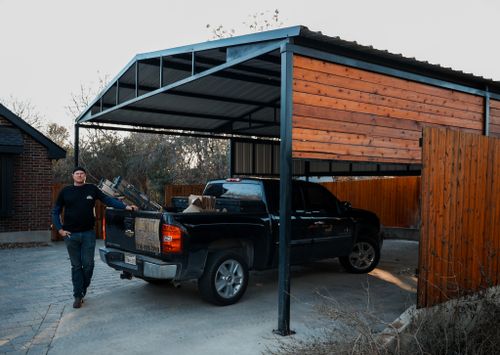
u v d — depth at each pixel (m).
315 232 7.82
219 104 11.22
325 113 5.62
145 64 8.82
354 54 5.89
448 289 5.38
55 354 4.62
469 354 4.34
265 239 7.01
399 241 14.43
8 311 6.14
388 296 7.06
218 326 5.51
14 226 13.29
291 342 4.87
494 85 7.66
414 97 6.67
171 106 11.13
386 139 6.29
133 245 6.53
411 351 4.21
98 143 27.06
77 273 6.33
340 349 4.01
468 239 5.70
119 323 5.64
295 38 5.35
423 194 5.11
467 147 5.69
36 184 13.62
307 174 14.98
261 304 6.54
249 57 6.01
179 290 7.34
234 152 13.49
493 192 6.10
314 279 8.33
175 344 4.90
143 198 6.95
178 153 26.48
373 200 15.70
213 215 6.40
